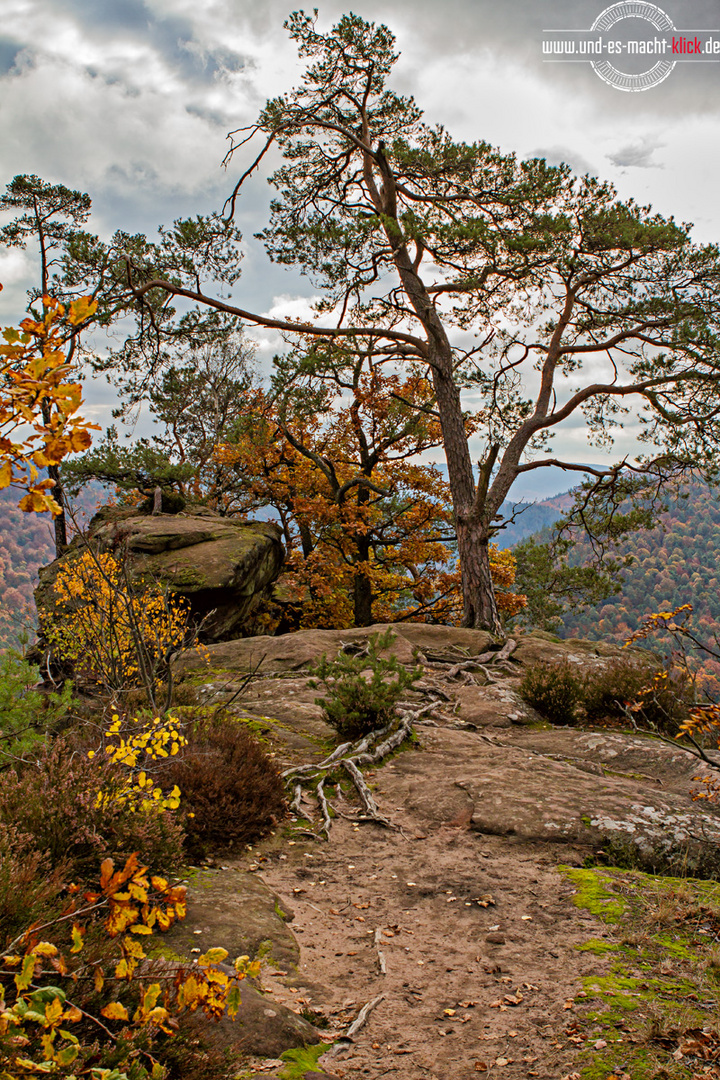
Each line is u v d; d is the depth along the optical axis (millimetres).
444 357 20812
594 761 8758
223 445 28781
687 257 18094
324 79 20328
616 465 21312
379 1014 3979
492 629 19391
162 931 4355
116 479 26719
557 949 4633
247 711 10594
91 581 8305
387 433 27469
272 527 24375
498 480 21312
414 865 6207
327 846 6602
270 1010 3717
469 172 19234
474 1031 3768
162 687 9766
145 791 4957
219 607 19594
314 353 19062
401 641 15156
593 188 18891
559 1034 3648
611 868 5996
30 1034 2379
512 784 7562
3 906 2934
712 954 4297
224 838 6215
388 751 9000
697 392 19484
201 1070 2777
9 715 7355
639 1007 3795
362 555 28078
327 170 22141
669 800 7129
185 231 18656
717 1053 3283
